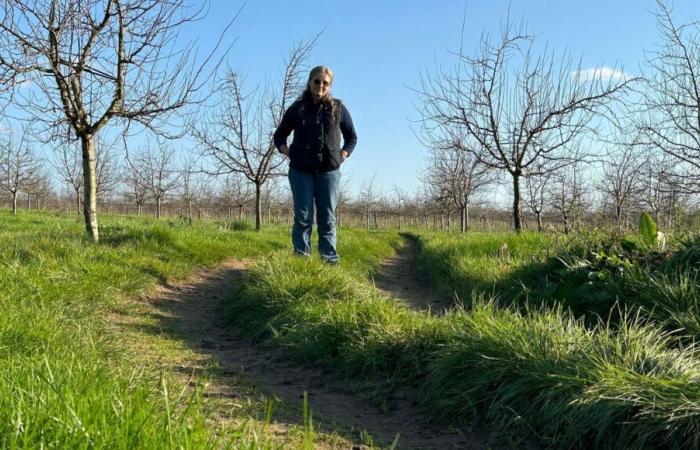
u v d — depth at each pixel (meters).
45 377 2.06
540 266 5.87
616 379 2.57
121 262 6.14
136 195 31.92
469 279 6.72
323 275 5.38
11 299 3.85
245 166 13.77
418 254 14.17
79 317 3.99
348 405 3.18
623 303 4.28
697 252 4.70
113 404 1.84
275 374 3.72
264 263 5.85
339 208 45.78
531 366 2.88
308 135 6.48
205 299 6.09
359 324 4.01
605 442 2.43
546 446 2.59
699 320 3.64
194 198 34.56
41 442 1.53
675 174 11.66
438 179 28.14
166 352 3.89
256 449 1.83
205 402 2.78
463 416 2.91
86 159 6.88
